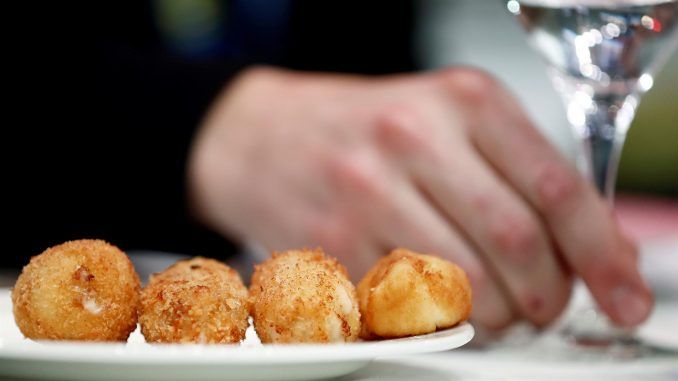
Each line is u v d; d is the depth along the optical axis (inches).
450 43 71.1
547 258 24.2
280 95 34.9
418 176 25.4
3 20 45.0
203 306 16.9
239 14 57.1
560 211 23.5
